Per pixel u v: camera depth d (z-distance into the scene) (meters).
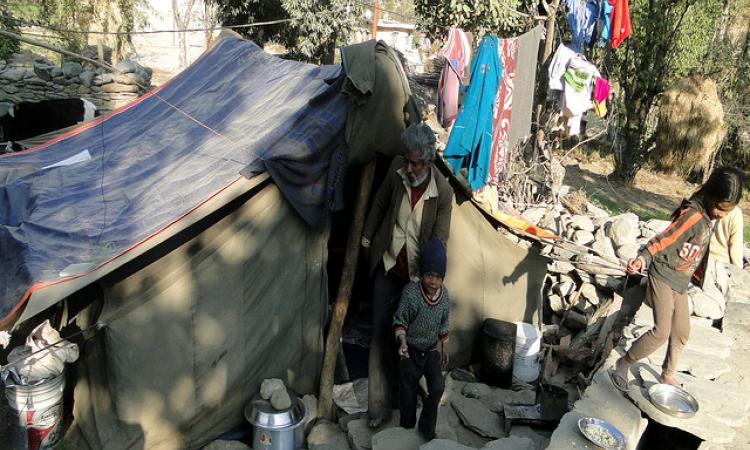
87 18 17.67
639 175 18.89
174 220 3.69
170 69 26.48
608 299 6.17
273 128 4.58
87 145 5.94
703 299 5.34
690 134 16.17
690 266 3.62
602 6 7.05
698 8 16.66
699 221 3.51
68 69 11.46
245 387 4.28
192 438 4.08
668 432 4.45
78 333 3.51
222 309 4.05
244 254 4.10
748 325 5.14
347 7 15.77
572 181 17.03
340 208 4.37
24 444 3.75
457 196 5.00
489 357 4.93
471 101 4.70
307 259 4.50
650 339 3.71
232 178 3.95
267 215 4.18
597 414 3.69
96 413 3.88
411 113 4.12
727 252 5.77
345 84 4.00
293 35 15.95
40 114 9.19
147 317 3.75
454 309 5.23
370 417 4.12
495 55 4.71
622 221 6.81
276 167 4.00
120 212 4.04
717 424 3.70
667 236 3.57
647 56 15.82
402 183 3.98
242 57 6.78
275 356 4.43
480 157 4.77
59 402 3.85
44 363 3.69
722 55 17.73
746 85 17.75
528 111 5.83
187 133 5.45
